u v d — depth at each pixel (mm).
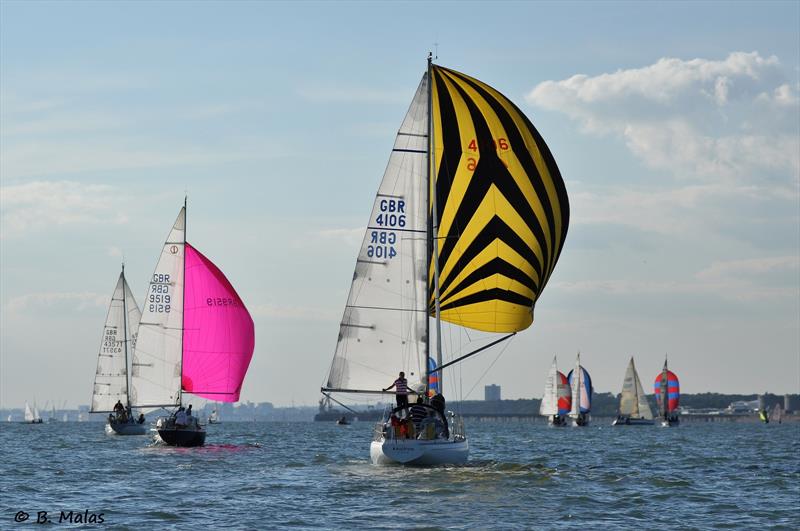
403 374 84438
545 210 95125
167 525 59469
